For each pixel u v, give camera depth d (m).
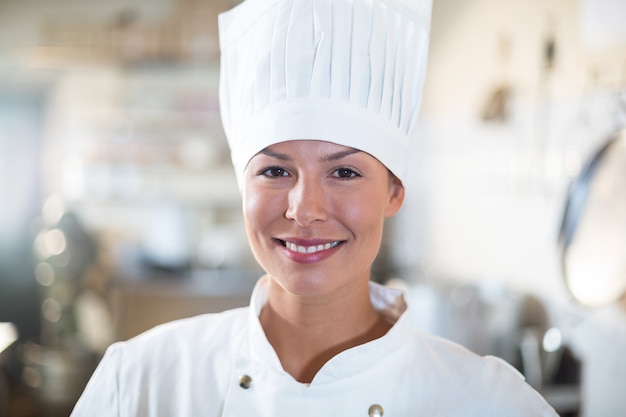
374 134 0.80
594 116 1.52
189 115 3.17
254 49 0.83
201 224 3.22
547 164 1.75
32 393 2.65
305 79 0.78
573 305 1.60
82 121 3.18
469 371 0.86
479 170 2.19
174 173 3.21
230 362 0.89
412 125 0.88
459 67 2.31
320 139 0.77
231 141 0.92
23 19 3.07
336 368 0.81
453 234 2.41
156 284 2.93
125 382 0.90
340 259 0.79
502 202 2.04
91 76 3.17
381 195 0.81
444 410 0.82
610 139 1.45
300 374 0.86
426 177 2.64
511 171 1.97
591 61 1.53
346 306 0.85
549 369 1.68
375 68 0.80
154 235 3.20
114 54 3.00
